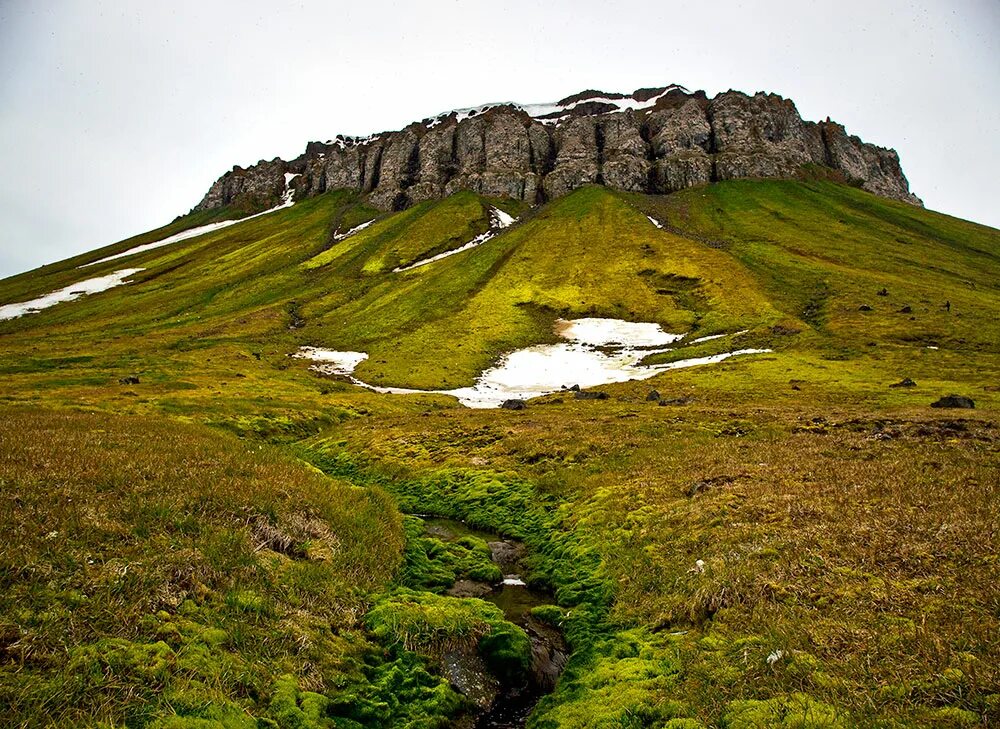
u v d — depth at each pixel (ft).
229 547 48.91
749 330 359.46
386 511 79.87
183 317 499.51
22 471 53.98
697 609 46.03
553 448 119.14
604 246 564.71
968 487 60.08
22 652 29.99
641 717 34.55
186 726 29.04
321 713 35.19
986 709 26.71
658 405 194.90
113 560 41.22
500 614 53.01
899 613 37.40
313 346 401.70
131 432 89.04
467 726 38.78
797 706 30.09
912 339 300.40
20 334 465.88
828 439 103.71
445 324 420.36
